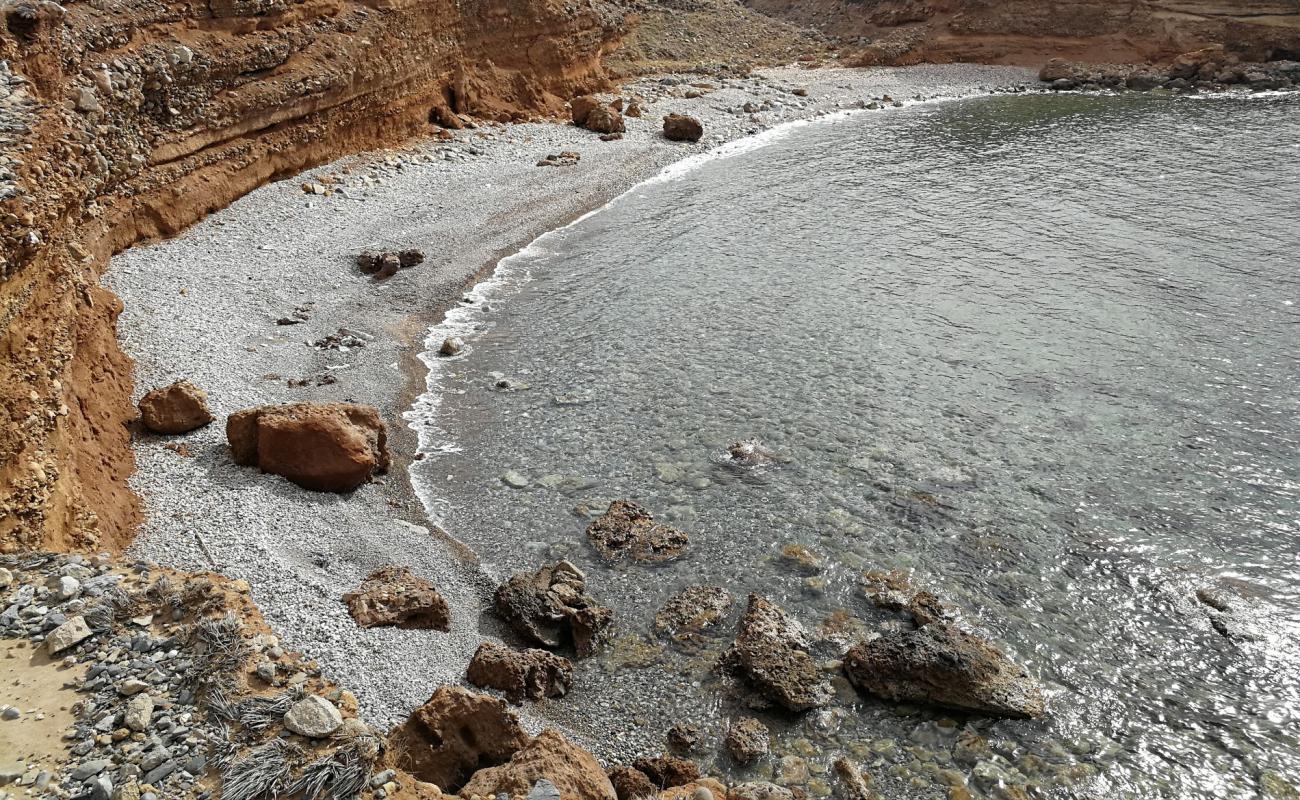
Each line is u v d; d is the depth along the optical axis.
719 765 14.38
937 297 30.70
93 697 11.65
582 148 48.56
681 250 35.91
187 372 23.41
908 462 21.73
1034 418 23.38
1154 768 14.14
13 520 14.25
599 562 18.83
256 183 35.56
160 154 31.00
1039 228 37.09
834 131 56.84
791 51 79.56
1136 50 72.06
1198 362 25.91
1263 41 68.12
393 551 18.39
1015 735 14.74
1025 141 52.28
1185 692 15.52
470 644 16.20
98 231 27.12
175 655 12.45
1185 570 18.19
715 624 17.11
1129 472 21.19
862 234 37.09
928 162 48.25
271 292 28.98
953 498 20.45
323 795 10.68
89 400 19.38
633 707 15.44
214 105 33.50
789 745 14.70
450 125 48.00
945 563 18.55
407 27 44.59
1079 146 50.41
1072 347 26.95
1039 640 16.62
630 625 17.22
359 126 41.59
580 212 40.62
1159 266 32.69
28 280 17.14
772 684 15.34
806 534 19.45
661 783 13.80
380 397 24.70
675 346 27.78
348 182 38.47
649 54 73.88
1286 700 15.33
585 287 32.47
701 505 20.50
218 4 35.09
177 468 19.42
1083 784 13.89
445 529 19.86
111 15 30.27
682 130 52.00
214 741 11.25
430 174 41.25
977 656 15.45
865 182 44.75
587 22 58.66
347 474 20.08
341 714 11.95
